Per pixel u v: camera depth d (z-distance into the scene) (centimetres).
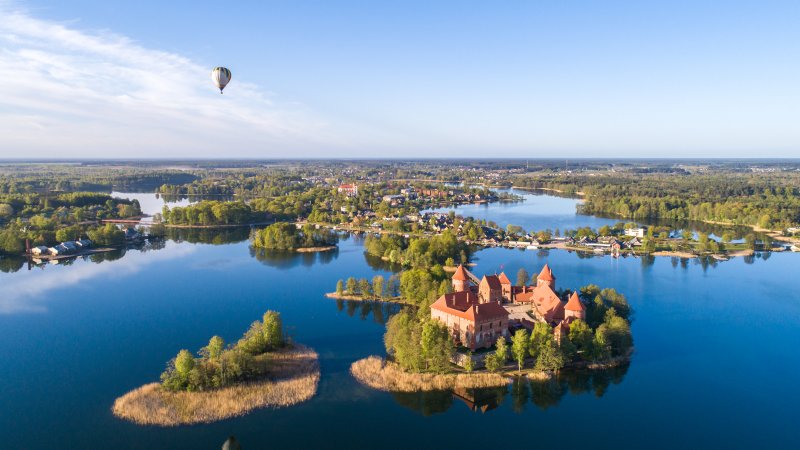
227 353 14638
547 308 18238
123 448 11500
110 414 12862
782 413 13450
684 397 14250
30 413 12938
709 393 14462
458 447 11869
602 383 14975
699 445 12112
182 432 12100
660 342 18025
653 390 14612
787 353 17138
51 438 11862
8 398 13700
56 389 14212
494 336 16538
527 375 14962
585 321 17475
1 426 12331
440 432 12419
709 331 19088
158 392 13650
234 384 14088
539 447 11944
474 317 15938
